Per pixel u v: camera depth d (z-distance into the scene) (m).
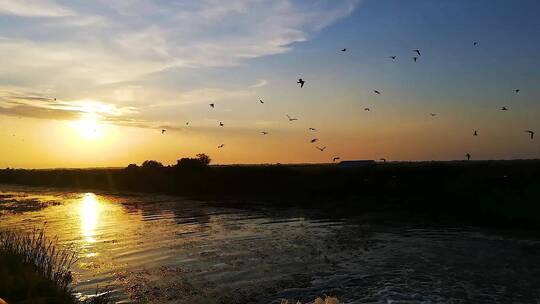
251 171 63.94
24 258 14.13
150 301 13.80
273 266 18.08
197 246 22.22
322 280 16.00
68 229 27.98
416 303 13.40
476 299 13.73
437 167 51.25
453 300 13.67
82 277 16.39
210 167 74.44
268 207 40.84
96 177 84.75
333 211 36.91
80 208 41.47
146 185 69.94
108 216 35.00
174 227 28.67
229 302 13.71
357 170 56.84
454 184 42.06
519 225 28.45
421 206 38.06
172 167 77.38
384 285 15.27
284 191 52.97
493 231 26.27
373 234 25.45
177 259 19.33
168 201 48.38
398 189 46.19
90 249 21.45
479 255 19.69
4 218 34.03
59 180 90.94
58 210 39.62
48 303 10.99
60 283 13.02
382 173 52.09
